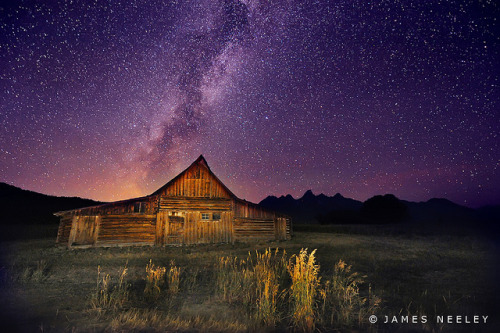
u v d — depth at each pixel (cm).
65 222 1908
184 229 2014
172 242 1956
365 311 562
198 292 698
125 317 503
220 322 488
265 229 2250
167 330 452
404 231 2919
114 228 1862
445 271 973
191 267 1056
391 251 1519
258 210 2272
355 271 979
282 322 500
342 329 472
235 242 2120
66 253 1499
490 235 2302
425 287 754
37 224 3572
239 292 671
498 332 458
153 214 1977
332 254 1414
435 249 1595
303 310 504
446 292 696
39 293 682
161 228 1964
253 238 2197
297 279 547
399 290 728
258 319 497
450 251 1497
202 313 548
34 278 829
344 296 614
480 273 923
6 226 3030
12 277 830
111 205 1886
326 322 501
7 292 682
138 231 1912
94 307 562
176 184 2083
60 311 545
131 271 1005
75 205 5725
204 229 2062
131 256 1409
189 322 485
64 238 1847
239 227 2183
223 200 2167
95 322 487
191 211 2064
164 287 742
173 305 599
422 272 962
